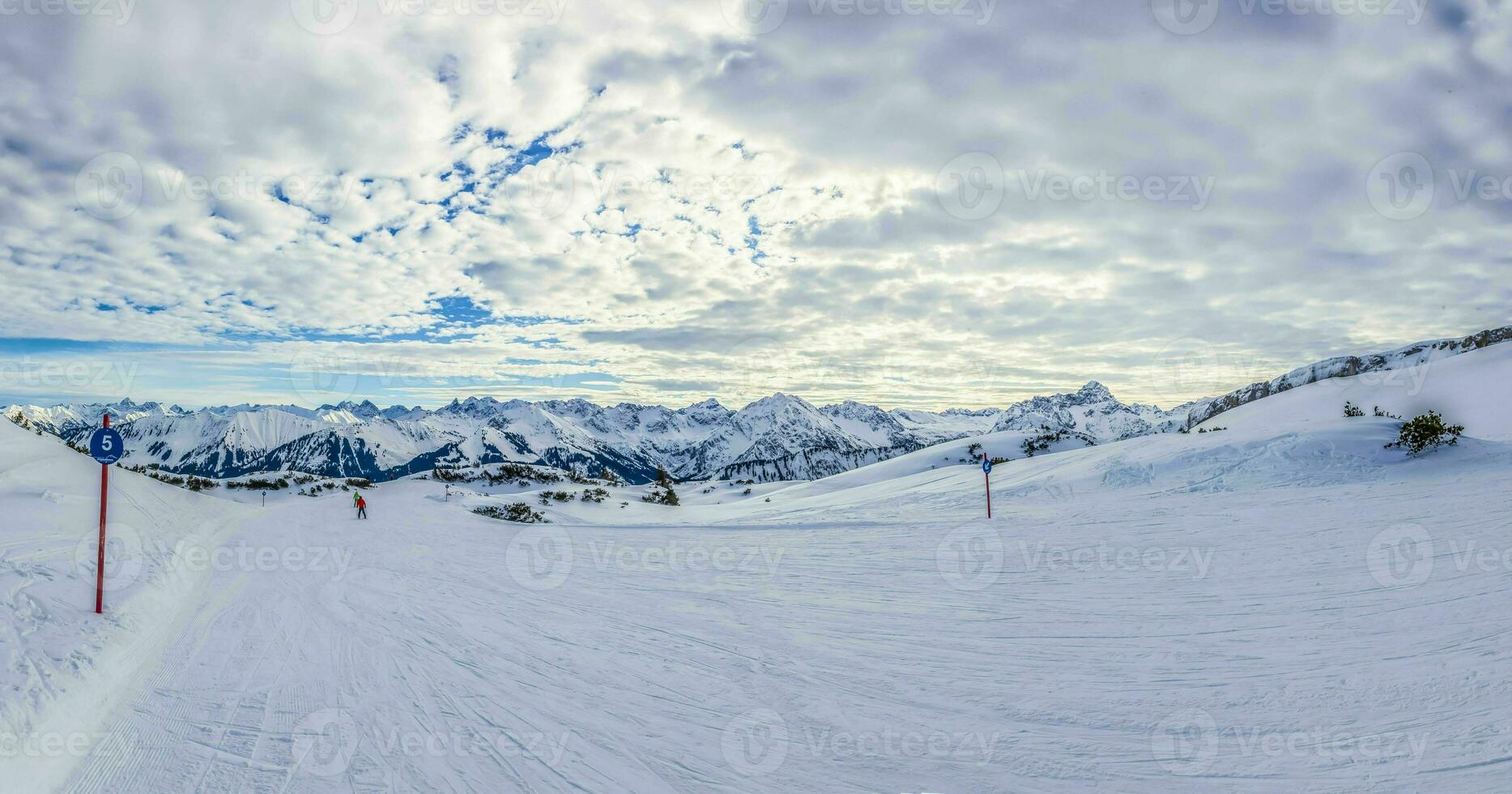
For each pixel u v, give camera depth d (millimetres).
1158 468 22750
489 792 4336
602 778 4523
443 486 60625
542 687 6293
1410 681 5457
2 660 5555
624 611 9477
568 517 41938
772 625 8461
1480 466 17656
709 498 85125
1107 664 6414
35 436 18078
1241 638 6871
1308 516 13641
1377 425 23234
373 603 10172
